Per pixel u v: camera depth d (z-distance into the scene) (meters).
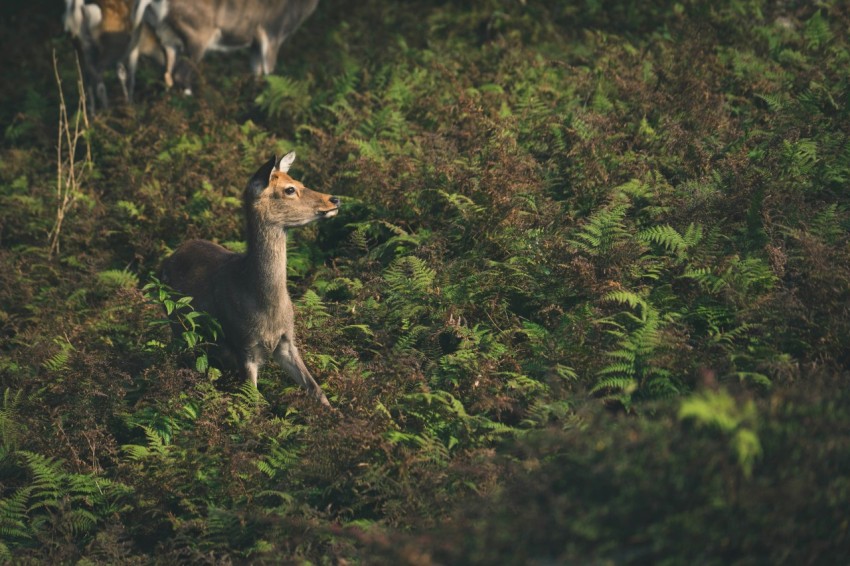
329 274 12.89
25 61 22.61
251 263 10.95
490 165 13.09
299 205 10.86
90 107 20.58
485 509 6.86
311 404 10.21
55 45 23.23
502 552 6.08
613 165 13.18
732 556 6.18
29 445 10.80
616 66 16.41
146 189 15.58
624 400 9.09
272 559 8.23
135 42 20.30
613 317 10.25
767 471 6.24
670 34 17.91
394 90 16.78
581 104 15.54
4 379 12.22
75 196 16.06
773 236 11.02
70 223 15.79
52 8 25.17
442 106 15.65
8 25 24.33
